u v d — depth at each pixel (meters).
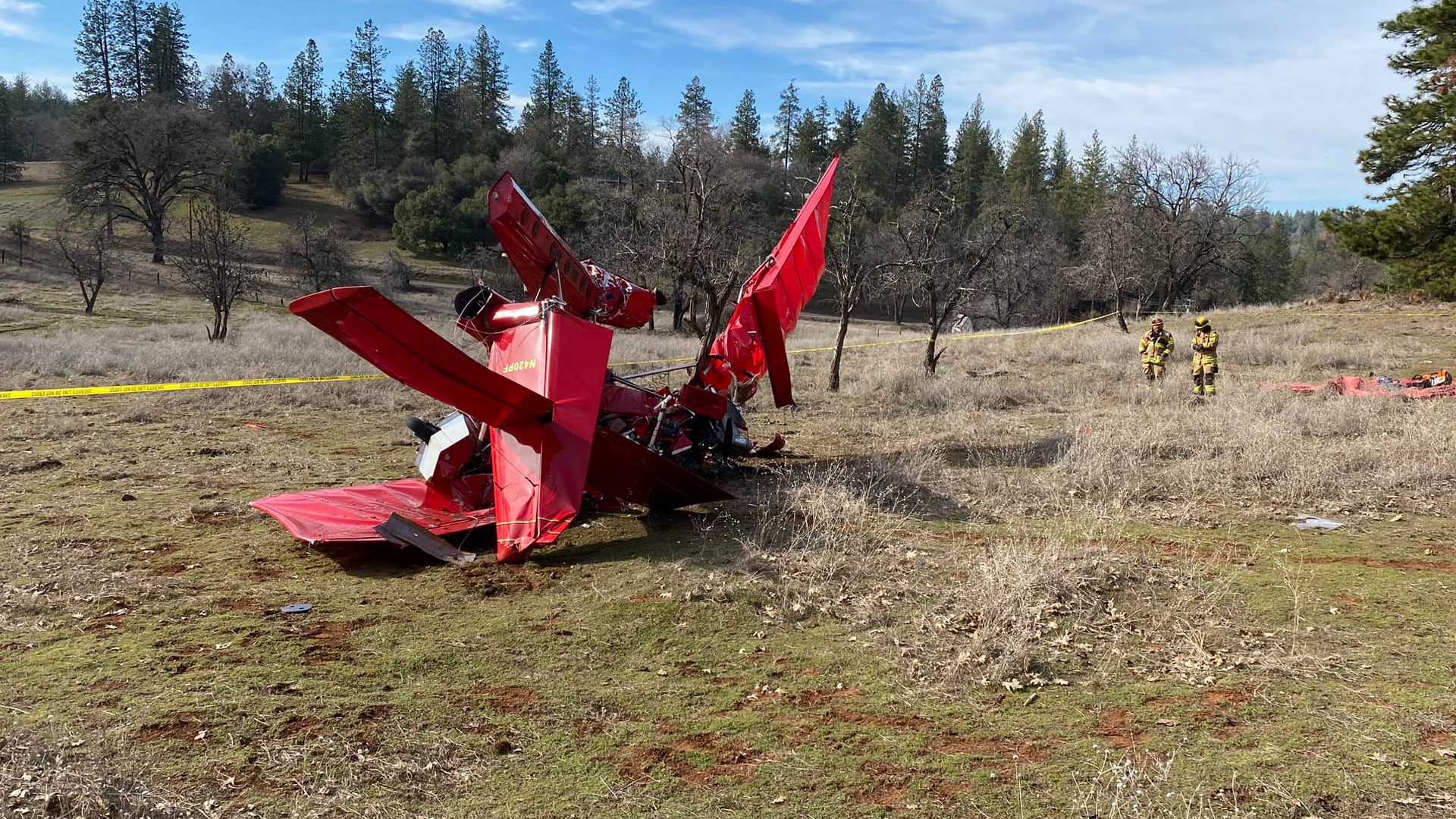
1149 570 5.67
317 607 5.43
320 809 3.36
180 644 4.85
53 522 7.27
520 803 3.41
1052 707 4.09
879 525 6.99
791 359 22.47
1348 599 5.22
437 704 4.17
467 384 5.69
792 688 4.34
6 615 5.21
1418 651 4.49
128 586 5.71
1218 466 8.49
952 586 5.55
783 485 8.37
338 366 20.05
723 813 3.34
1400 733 3.71
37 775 3.48
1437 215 25.88
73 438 11.09
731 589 5.50
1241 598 5.26
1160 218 41.34
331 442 11.27
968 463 9.45
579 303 8.18
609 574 5.92
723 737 3.88
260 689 4.29
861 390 15.48
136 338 30.94
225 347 23.66
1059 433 10.89
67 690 4.26
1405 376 16.20
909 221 20.00
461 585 5.83
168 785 3.48
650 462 6.57
